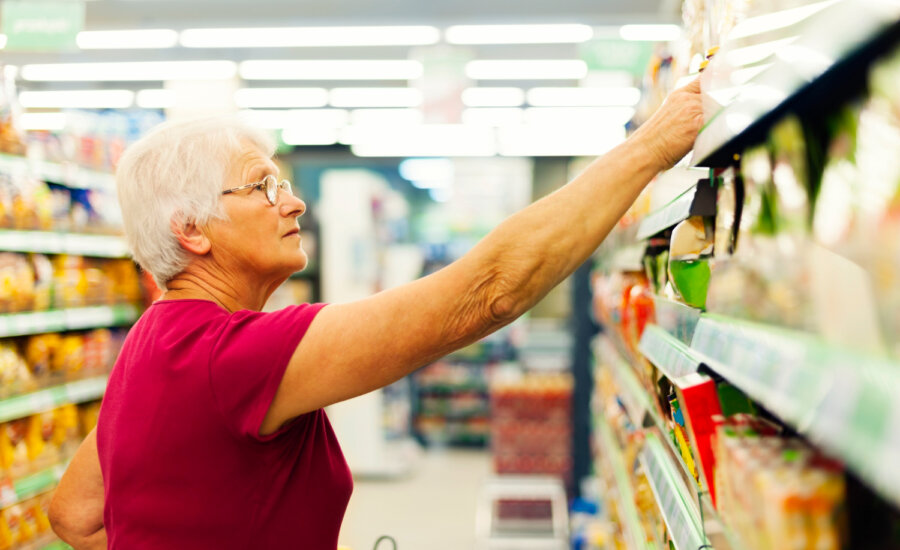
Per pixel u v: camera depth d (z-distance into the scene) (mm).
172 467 1138
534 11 5340
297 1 5203
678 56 1637
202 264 1291
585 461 6066
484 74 6531
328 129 8836
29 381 2934
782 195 804
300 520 1203
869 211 567
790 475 627
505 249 1090
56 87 7566
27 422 3012
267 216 1293
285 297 7078
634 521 2025
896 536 592
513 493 4930
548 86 7113
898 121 542
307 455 1226
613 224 1109
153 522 1146
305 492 1214
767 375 677
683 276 1276
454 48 6270
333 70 6684
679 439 1290
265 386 1102
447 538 5469
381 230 8500
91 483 1481
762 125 896
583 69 6367
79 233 3363
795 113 768
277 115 8328
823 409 538
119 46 5703
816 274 651
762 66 730
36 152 3107
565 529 4250
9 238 2855
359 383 1104
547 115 8031
